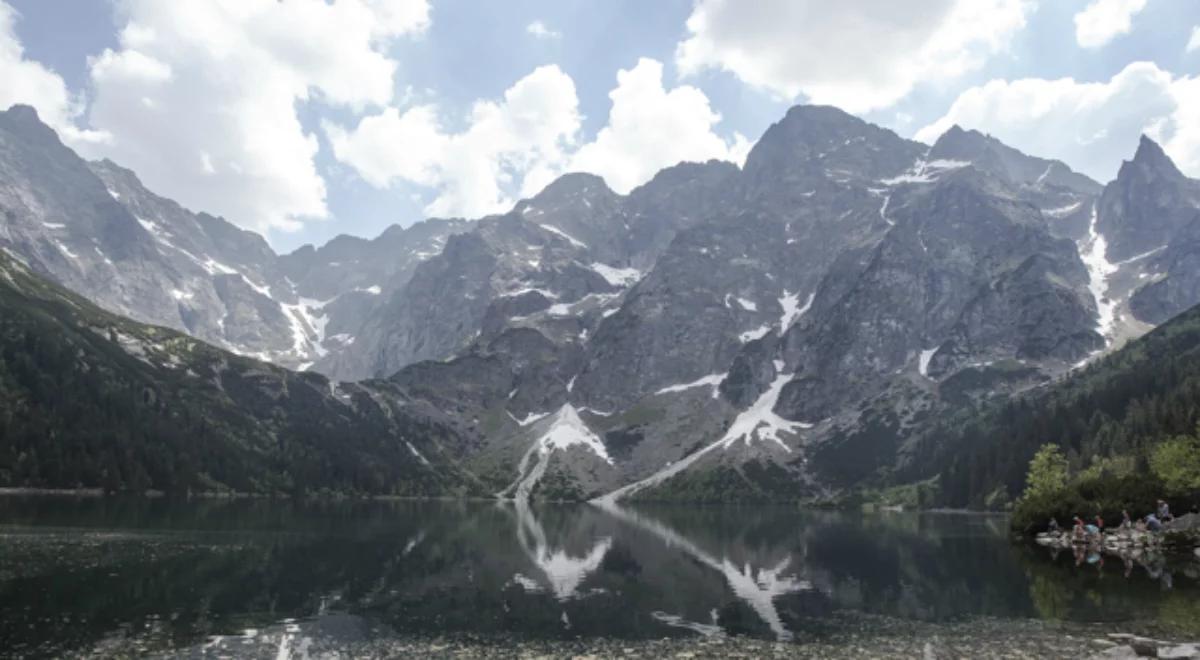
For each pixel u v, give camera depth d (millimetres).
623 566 89188
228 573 72812
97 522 123875
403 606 58906
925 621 53844
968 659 42156
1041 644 45781
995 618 54531
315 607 57250
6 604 52594
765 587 71750
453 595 65000
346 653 42969
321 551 97000
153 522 130250
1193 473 106250
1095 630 49531
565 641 47188
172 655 40875
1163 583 68000
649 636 48969
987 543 117750
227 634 46656
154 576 68188
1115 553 93312
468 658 42312
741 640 47844
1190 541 92250
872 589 69750
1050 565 83500
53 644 41906
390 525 152375
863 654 43719
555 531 149250
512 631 50156
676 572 83562
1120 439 194750
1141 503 106562
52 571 68250
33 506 156625
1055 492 120125
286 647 44000
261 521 148000
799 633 50031
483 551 104312
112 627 46906
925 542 122312
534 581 74688
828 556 100750
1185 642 45219
